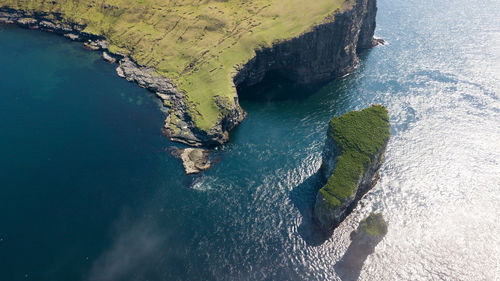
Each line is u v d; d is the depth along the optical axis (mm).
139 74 157750
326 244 90250
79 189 104375
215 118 127125
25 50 176375
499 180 107625
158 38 172000
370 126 105000
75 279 82000
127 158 115562
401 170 112250
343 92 151500
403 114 135750
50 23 194875
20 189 103688
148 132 127250
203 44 161875
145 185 106250
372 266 85438
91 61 170000
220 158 117000
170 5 185875
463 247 89688
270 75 161500
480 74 158000
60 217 96125
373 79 159375
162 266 85062
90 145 119938
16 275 82500
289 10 164125
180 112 135625
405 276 83562
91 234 92000
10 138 121062
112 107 139125
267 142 123938
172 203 100938
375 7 172250
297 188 105812
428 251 88875
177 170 111688
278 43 148250
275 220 96312
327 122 133000
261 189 105375
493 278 83125
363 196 104062
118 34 180000
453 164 113688
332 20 147125
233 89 137250
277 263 86062
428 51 180750
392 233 93125
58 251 87688
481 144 120875
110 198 101875
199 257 87188
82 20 189875
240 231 93500
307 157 117062
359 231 89062
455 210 99062
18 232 91812
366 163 95875
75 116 132875
